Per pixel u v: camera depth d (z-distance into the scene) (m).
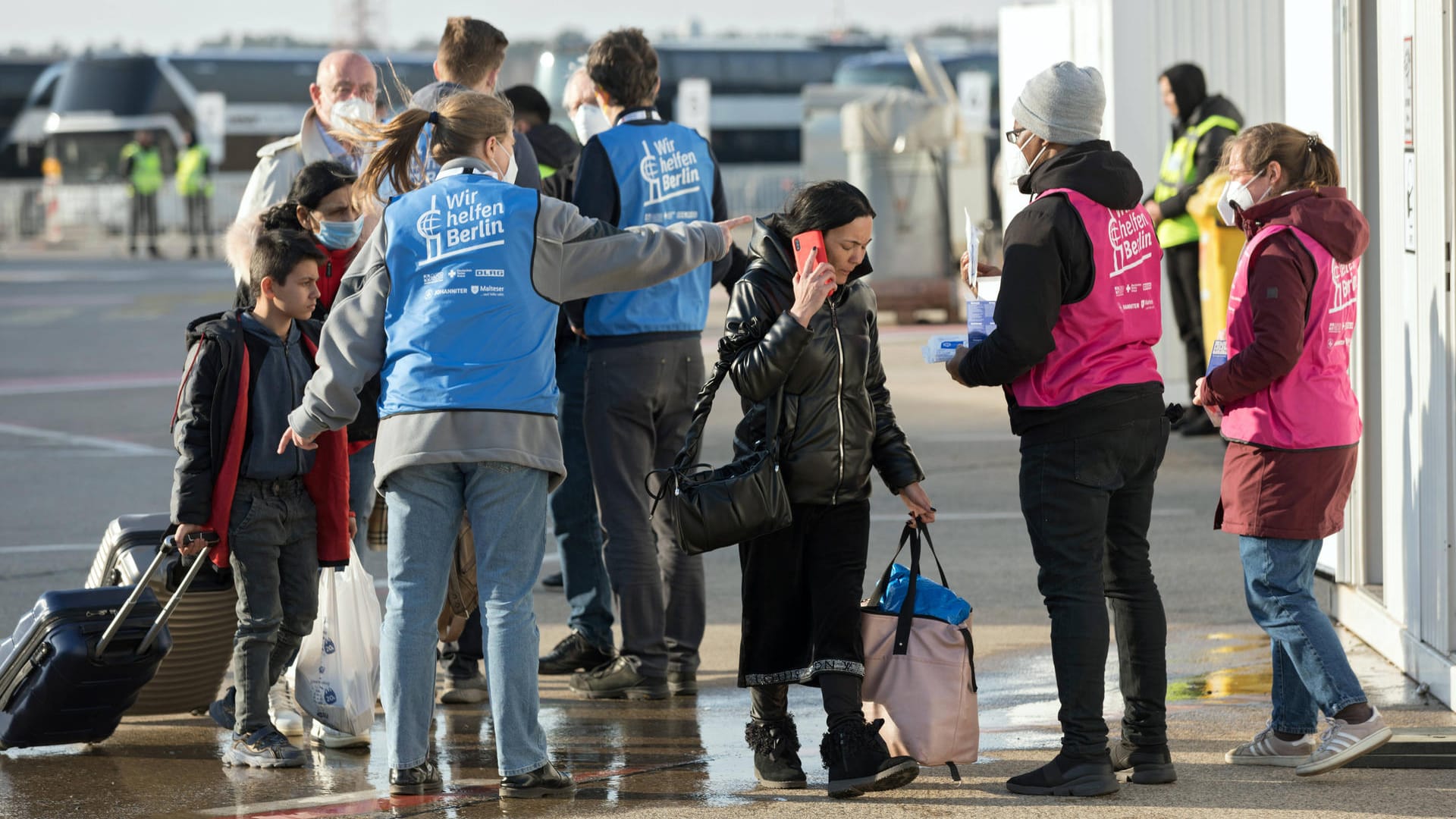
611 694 12.42
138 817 9.71
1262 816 9.26
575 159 15.19
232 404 10.28
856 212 9.46
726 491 9.49
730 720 11.78
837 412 9.65
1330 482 9.91
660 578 12.46
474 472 9.59
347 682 11.08
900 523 19.30
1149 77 26.16
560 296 9.66
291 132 83.31
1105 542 9.81
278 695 11.80
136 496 21.53
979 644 13.88
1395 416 12.52
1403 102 11.99
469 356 9.45
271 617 10.72
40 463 24.02
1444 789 9.77
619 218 12.41
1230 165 10.09
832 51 88.12
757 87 86.12
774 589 9.91
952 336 10.04
